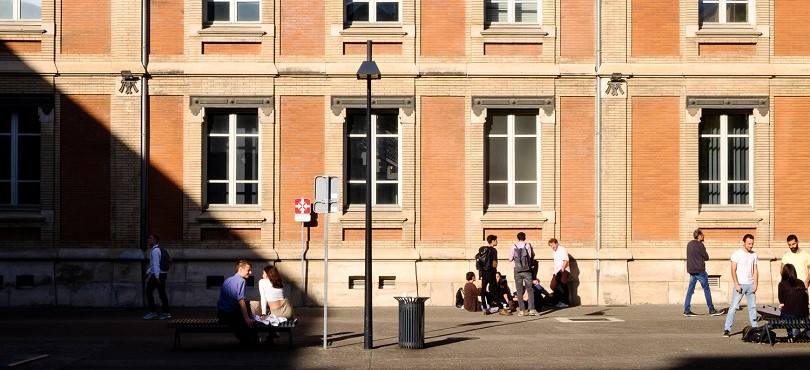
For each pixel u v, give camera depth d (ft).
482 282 84.94
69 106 90.43
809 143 92.22
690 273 83.66
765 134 92.12
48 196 89.97
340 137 90.79
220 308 64.54
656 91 91.66
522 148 92.58
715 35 92.12
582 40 91.91
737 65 91.97
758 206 92.02
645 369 56.24
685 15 92.07
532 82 91.50
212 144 91.76
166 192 90.33
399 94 90.94
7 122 91.56
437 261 90.43
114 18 90.68
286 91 90.94
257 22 91.71
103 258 89.51
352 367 56.90
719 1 93.25
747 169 93.15
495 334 71.56
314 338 70.08
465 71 91.04
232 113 91.86
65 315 84.23
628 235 91.15
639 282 90.84
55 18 90.53
